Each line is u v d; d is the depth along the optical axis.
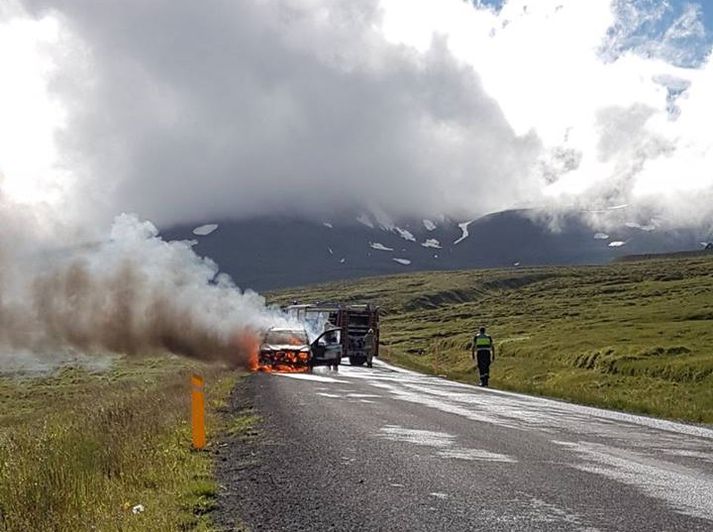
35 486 9.00
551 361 50.41
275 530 7.81
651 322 70.50
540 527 7.87
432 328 102.12
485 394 26.30
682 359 39.84
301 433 14.65
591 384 37.34
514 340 65.62
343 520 8.17
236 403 20.52
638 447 13.84
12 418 21.98
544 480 10.34
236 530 7.81
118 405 16.61
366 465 11.34
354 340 46.81
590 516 8.35
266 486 9.95
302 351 36.47
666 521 8.19
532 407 21.70
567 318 88.00
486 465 11.43
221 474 10.85
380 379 32.84
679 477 10.77
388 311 148.38
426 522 8.07
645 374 38.53
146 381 30.55
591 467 11.46
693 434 16.22
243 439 14.00
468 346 69.81
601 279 153.00
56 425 14.87
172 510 8.52
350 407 19.67
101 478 9.98
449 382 33.06
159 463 10.95
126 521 7.97
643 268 176.00
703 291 106.06
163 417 15.43
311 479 10.34
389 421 16.77
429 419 17.39
